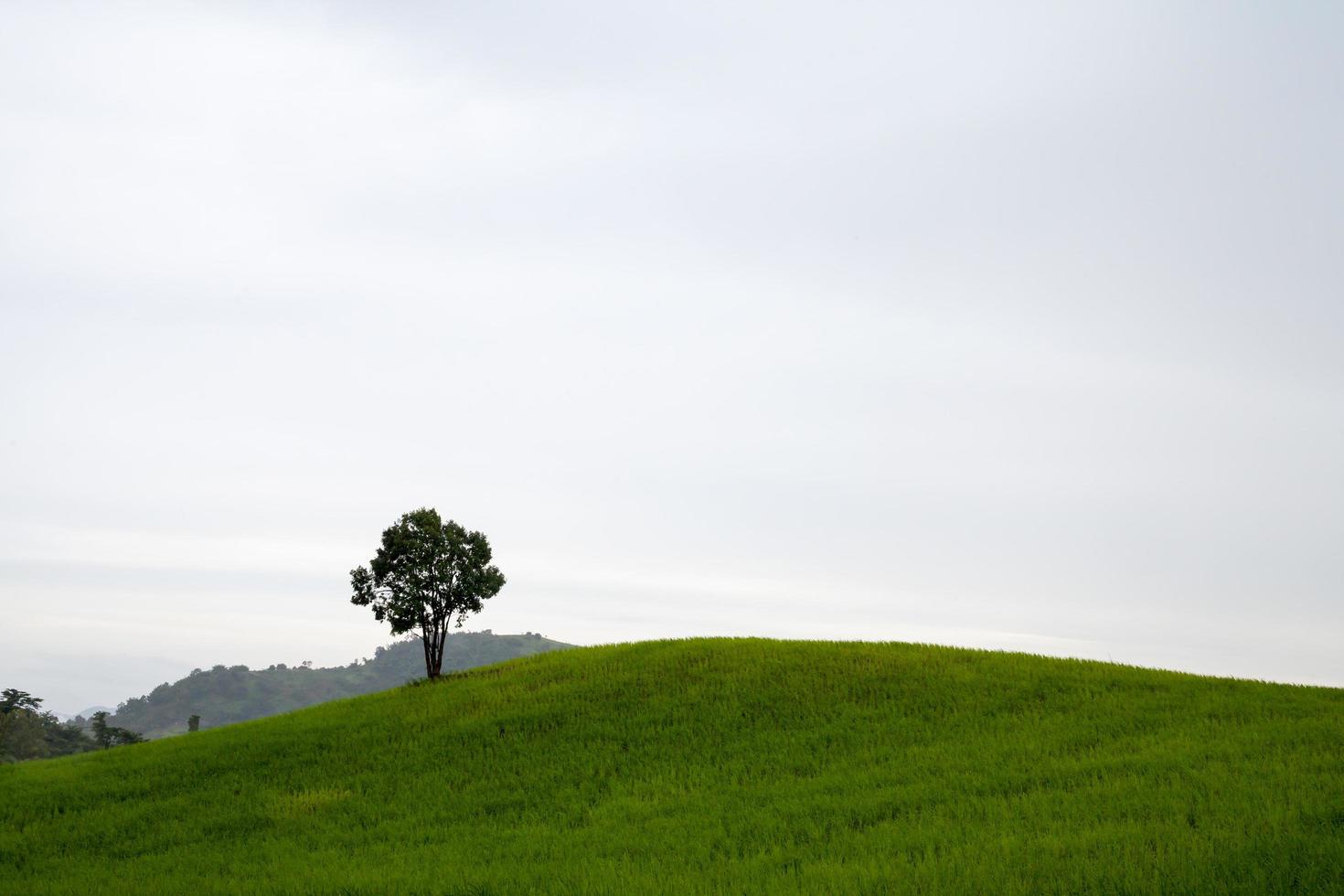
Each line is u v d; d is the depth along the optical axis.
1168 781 25.94
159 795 35.28
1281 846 18.86
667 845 24.92
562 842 25.92
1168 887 17.27
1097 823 22.50
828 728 37.59
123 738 140.88
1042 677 43.38
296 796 33.88
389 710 46.09
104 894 24.09
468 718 43.06
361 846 27.73
